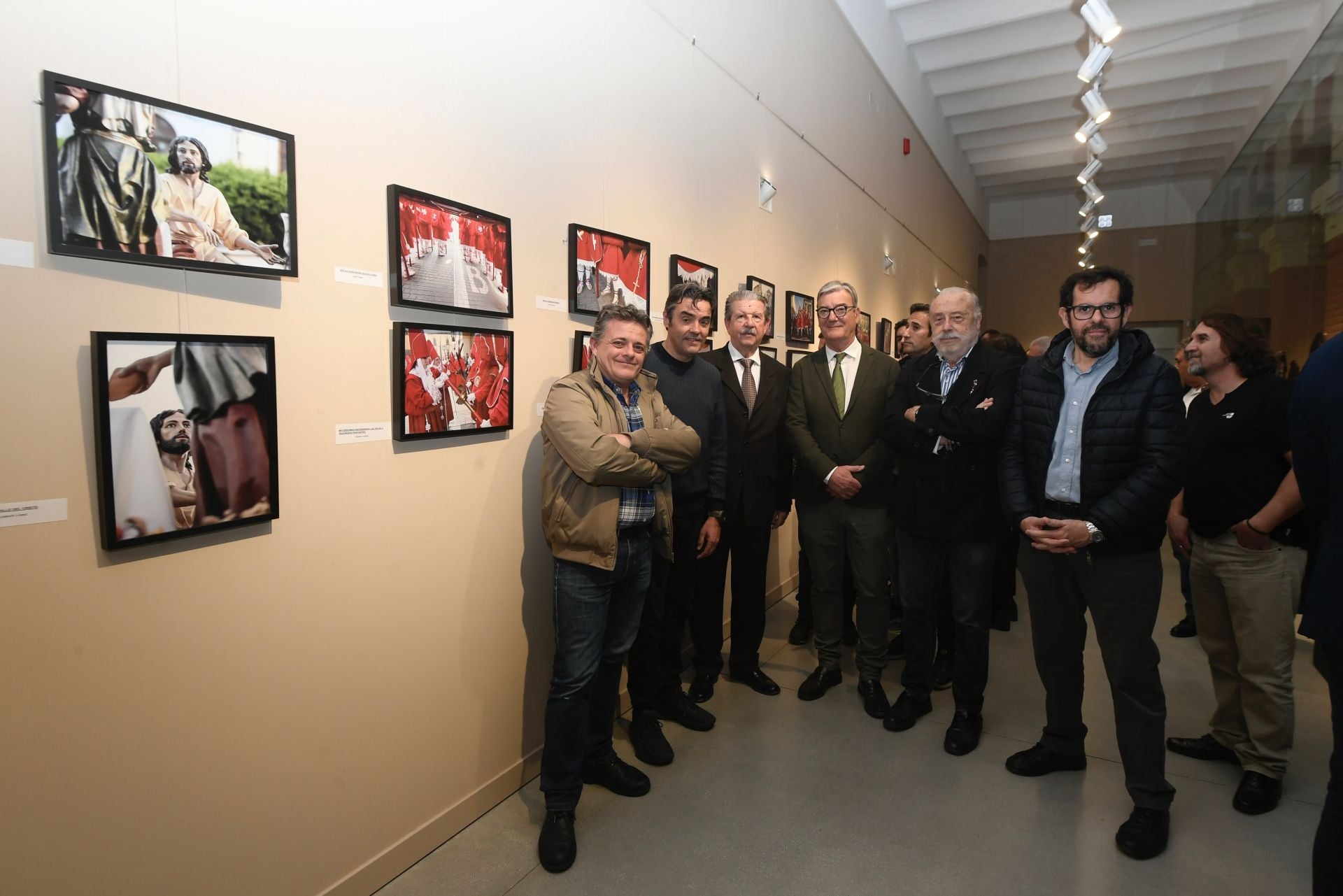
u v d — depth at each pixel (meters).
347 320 1.56
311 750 1.54
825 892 1.74
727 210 3.34
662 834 1.96
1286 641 2.10
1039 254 11.82
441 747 1.88
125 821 1.22
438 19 1.77
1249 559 2.13
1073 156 9.57
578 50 2.28
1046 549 1.95
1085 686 3.03
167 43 1.21
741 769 2.31
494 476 2.02
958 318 2.39
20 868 1.09
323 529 1.54
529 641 2.19
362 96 1.57
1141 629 1.91
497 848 1.89
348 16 1.54
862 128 5.41
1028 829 2.00
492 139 1.94
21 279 1.05
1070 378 2.05
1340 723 1.31
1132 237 11.05
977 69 7.14
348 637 1.61
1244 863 1.85
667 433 1.96
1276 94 6.89
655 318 2.75
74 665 1.14
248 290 1.36
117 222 1.13
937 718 2.71
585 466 1.76
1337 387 1.34
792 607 4.18
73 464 1.12
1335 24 5.09
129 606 1.21
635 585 2.09
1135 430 1.88
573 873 1.80
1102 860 1.86
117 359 1.15
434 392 1.76
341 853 1.62
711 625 2.83
